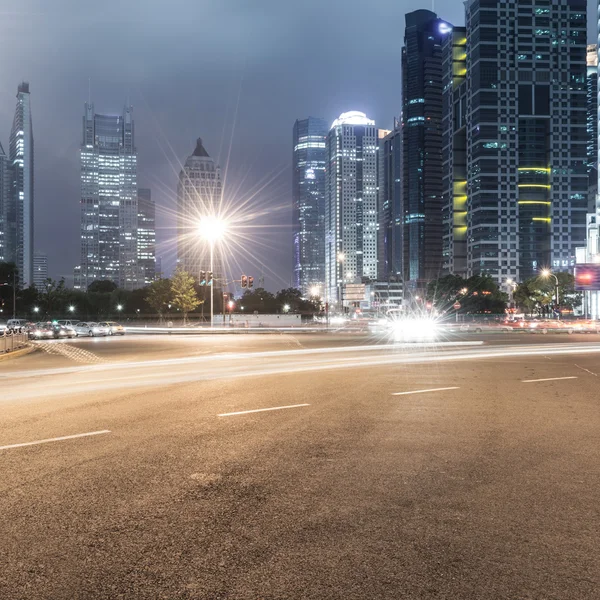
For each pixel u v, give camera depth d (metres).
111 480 6.20
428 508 5.30
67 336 54.75
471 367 19.59
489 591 3.72
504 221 191.75
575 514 5.15
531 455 7.40
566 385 14.77
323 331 64.00
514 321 90.00
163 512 5.18
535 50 192.50
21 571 4.00
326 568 4.04
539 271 191.12
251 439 8.31
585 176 192.38
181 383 15.05
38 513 5.15
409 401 11.98
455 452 7.55
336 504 5.41
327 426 9.30
